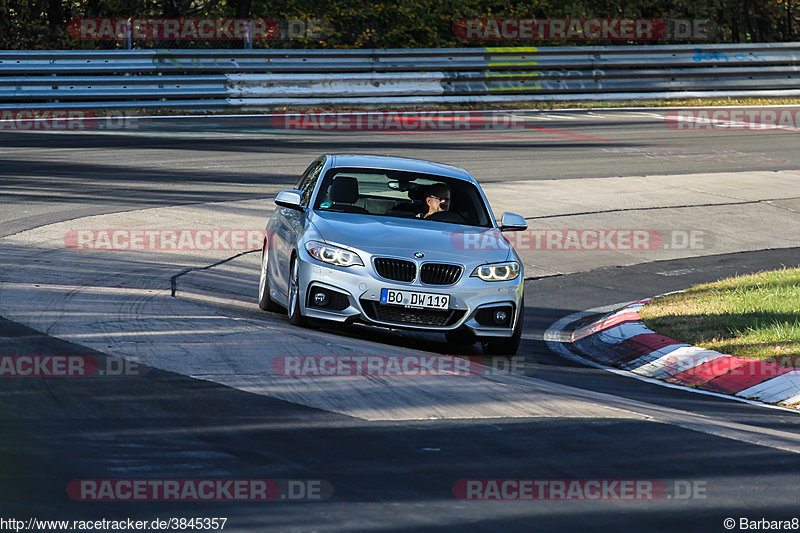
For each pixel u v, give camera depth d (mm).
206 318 32562
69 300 33656
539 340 37969
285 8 110438
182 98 88938
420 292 31594
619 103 107938
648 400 27750
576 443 21375
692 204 68125
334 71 96750
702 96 111625
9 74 82562
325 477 18031
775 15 130125
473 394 25328
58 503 15953
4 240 45062
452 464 19312
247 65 92812
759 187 74125
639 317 39438
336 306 31812
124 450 18859
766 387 30266
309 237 32719
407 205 35656
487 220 35781
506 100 103000
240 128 83375
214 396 23156
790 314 38469
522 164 75625
